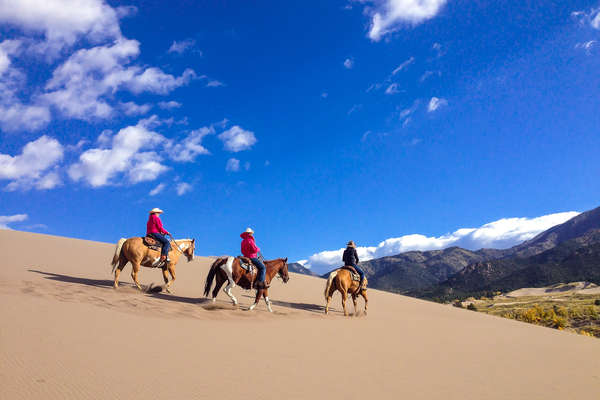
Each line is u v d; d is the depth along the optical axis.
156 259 13.38
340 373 6.51
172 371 5.46
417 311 18.64
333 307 16.53
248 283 12.83
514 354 9.90
